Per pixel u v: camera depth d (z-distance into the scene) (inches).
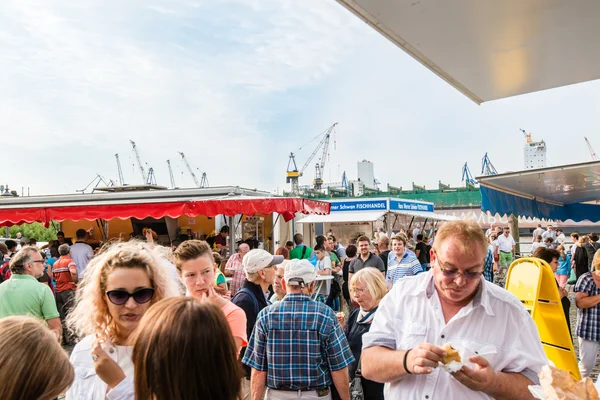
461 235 76.1
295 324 118.6
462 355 73.2
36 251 180.7
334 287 347.6
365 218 742.5
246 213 385.1
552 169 337.7
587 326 195.9
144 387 47.8
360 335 136.9
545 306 121.6
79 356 82.4
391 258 298.7
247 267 169.3
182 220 557.9
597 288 192.4
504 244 573.0
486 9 98.0
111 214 391.9
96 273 83.4
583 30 110.9
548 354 120.6
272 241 561.6
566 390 54.0
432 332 81.0
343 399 118.3
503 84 151.6
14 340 54.5
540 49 122.3
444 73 141.5
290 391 117.1
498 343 77.5
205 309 50.8
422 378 79.2
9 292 170.6
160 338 47.6
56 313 178.2
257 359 122.7
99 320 82.6
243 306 164.1
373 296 137.3
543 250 221.3
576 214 652.1
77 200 472.4
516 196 460.8
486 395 76.2
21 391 51.9
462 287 76.1
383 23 105.3
